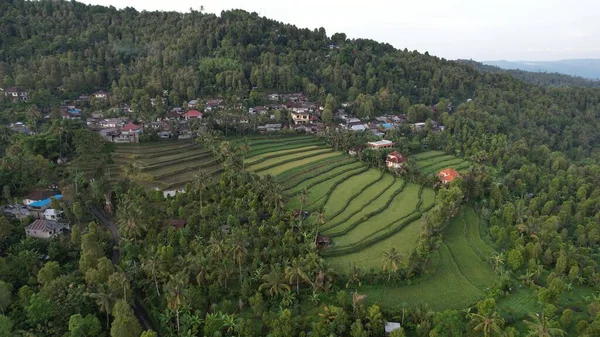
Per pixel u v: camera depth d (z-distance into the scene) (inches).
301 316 2797.7
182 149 5885.8
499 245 3978.8
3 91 7308.1
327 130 6875.0
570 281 3508.9
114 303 2723.9
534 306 3127.5
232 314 2792.8
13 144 5305.1
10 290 2851.9
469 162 6294.3
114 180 4845.0
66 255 3479.3
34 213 4089.6
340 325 2637.8
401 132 7347.4
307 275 3029.0
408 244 3767.2
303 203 4190.5
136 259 3361.2
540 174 5772.6
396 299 3065.9
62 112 6904.5
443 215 4001.0
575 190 5378.9
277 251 3346.5
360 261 3464.6
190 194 4212.6
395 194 4891.7
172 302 2628.0
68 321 2655.0
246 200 4124.0
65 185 4471.0
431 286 3255.4
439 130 7578.7
